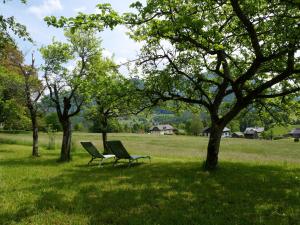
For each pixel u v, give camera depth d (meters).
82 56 23.34
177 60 16.25
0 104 32.03
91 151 19.62
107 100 17.14
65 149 21.78
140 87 16.78
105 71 23.34
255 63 13.70
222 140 96.44
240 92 15.23
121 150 17.89
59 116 22.16
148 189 11.31
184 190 11.19
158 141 78.25
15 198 9.90
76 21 10.71
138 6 12.04
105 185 12.08
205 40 13.68
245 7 12.61
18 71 28.53
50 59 22.48
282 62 15.70
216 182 12.66
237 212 8.54
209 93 19.16
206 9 12.43
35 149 26.14
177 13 12.95
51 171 16.09
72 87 22.41
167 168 16.88
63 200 9.71
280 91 17.56
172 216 8.12
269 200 9.81
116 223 7.64
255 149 55.88
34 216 8.06
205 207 9.01
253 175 14.44
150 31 14.51
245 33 14.21
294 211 8.66
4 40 14.19
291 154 43.78
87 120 27.16
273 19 12.38
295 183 12.60
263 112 19.36
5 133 80.06
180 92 16.91
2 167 17.50
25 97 26.66
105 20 10.89
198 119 167.25
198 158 25.89
